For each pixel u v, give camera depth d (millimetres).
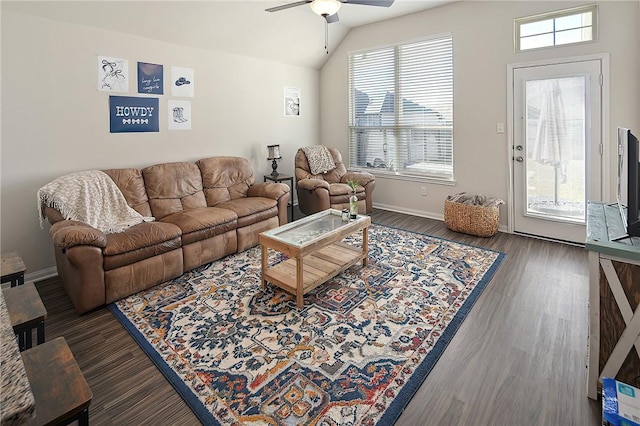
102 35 3523
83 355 2162
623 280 1616
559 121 3895
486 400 1762
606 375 1705
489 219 4133
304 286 2666
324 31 5242
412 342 2230
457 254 3676
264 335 2324
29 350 1330
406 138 5320
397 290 2902
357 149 5934
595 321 1695
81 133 3479
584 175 3793
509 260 3512
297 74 5754
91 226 2932
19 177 3146
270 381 1907
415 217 5188
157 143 4090
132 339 2324
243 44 4703
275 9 3229
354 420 1646
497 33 4242
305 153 5414
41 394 1121
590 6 3602
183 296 2877
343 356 2105
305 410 1709
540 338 2256
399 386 1858
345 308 2637
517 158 4258
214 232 3506
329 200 4906
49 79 3232
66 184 3064
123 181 3555
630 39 3424
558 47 3822
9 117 3051
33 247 3275
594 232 1823
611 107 3580
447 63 4730
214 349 2191
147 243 2926
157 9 3619
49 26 3186
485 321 2457
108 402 1786
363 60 5590
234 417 1675
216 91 4625
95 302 2650
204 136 4555
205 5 3824
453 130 4758
